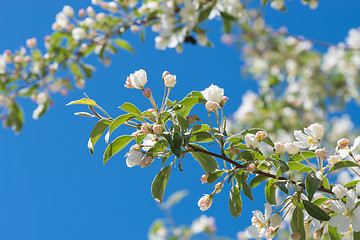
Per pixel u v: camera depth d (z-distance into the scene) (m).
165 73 2.30
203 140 2.20
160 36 4.38
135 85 2.26
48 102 5.41
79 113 2.22
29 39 5.44
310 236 3.21
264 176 2.19
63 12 5.46
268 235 2.16
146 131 2.06
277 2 4.61
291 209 2.31
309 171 2.18
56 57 5.28
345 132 6.19
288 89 6.98
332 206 2.06
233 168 2.18
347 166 2.12
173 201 4.55
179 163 2.16
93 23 5.36
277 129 6.38
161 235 4.58
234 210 2.22
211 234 4.60
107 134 2.09
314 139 2.24
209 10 4.21
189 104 2.22
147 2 5.23
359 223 2.01
